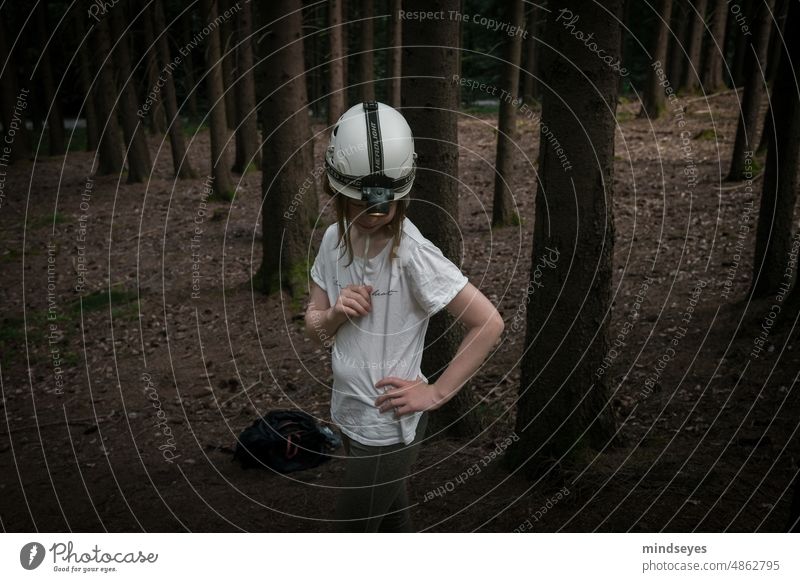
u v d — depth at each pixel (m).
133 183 14.87
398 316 1.85
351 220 1.78
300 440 4.23
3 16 18.64
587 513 3.10
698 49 16.84
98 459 4.54
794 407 3.91
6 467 4.51
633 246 7.77
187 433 4.86
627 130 14.56
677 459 3.48
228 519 3.59
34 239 11.30
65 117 28.75
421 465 3.84
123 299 8.06
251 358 6.14
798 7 4.84
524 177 11.87
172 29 16.12
